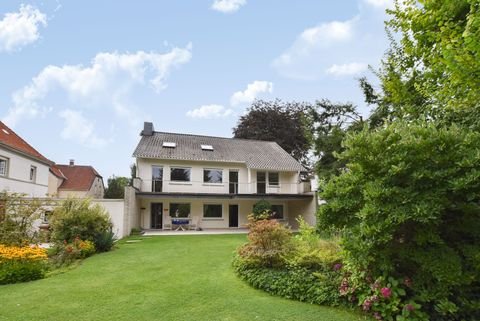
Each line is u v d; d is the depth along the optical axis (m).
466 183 3.40
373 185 3.98
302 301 5.04
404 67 6.26
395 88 6.34
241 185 22.50
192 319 4.27
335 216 4.68
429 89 5.35
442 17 4.45
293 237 7.52
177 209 21.47
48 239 10.37
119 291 5.61
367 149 4.20
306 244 6.74
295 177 23.83
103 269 7.54
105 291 5.62
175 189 21.06
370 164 4.17
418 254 3.80
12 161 17.23
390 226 3.73
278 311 4.56
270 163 22.91
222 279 6.48
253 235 6.98
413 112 6.04
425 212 3.46
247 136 31.72
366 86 14.47
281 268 6.46
